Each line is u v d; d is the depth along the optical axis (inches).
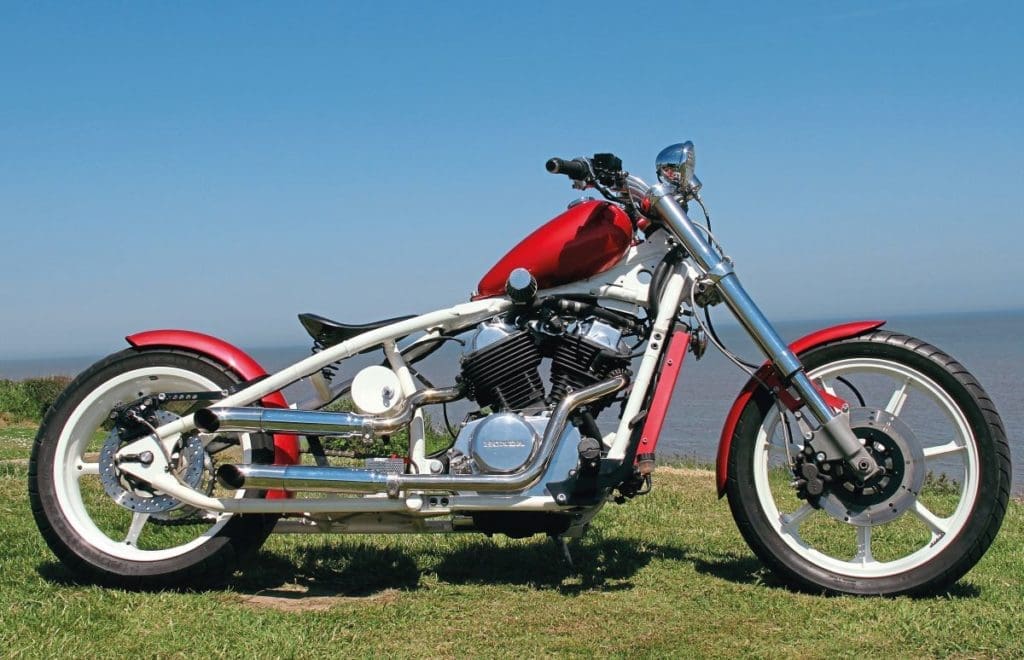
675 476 265.3
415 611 128.1
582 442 130.0
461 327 142.9
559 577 147.1
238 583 141.9
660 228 144.7
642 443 135.0
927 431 729.6
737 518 142.1
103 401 140.7
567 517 136.9
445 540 170.6
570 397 131.6
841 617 126.3
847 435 135.0
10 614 118.5
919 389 141.5
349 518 138.0
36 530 164.1
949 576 134.3
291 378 139.8
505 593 137.6
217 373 141.9
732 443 142.9
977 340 4591.5
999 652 113.0
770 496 142.7
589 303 142.0
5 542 155.6
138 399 137.2
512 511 134.1
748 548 168.9
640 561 157.4
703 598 135.3
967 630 119.9
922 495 234.8
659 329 138.3
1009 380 1582.2
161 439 135.5
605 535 178.2
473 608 130.3
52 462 137.3
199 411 132.0
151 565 135.7
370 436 135.9
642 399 136.8
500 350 135.6
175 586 136.2
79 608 122.6
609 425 144.7
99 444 340.2
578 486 131.3
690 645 116.2
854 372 143.9
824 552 165.6
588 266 140.6
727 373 2469.2
